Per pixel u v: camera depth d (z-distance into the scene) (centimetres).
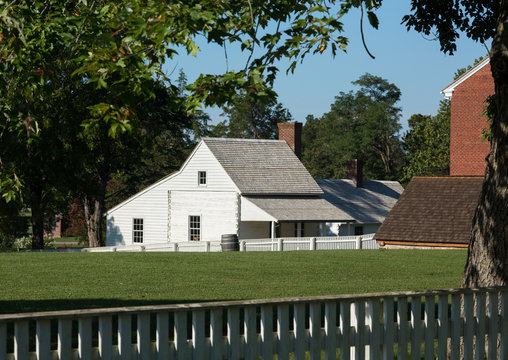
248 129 12512
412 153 10088
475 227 1008
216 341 670
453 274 2272
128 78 905
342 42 955
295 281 2033
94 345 1114
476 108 4591
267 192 5388
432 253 3064
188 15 838
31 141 1220
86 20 958
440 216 3569
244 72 905
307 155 12075
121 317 625
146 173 8744
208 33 902
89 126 901
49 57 1109
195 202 5488
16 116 1197
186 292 1769
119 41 867
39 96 1177
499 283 964
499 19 980
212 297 1677
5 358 573
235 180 5319
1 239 4722
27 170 3897
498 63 962
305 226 5559
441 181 3844
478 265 988
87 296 1673
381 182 7212
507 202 966
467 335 827
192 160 5522
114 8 926
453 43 1675
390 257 2862
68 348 600
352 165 6906
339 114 11106
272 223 5106
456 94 4656
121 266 2381
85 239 6594
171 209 5597
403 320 782
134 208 5772
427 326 798
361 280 2078
